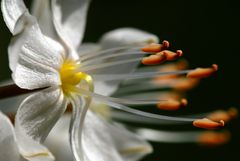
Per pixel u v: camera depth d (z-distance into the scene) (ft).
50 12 0.37
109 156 0.38
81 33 0.38
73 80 0.37
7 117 0.35
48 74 0.36
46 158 0.34
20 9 0.35
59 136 0.40
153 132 0.43
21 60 0.35
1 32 0.52
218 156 0.53
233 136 0.54
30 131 0.35
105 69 0.39
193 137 0.48
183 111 0.54
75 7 0.38
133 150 0.40
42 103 0.35
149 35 0.39
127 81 0.43
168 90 0.48
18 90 0.36
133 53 0.37
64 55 0.37
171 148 0.52
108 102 0.38
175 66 0.43
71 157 0.40
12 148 0.34
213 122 0.36
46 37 0.36
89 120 0.38
